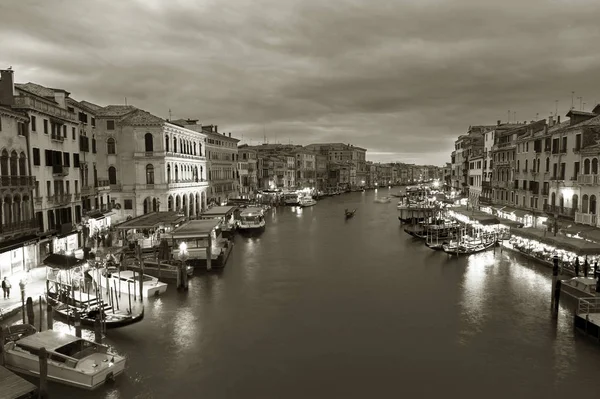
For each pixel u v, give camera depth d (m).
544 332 21.69
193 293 28.91
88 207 42.75
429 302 26.69
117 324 22.20
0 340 17.56
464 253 40.72
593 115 37.78
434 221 57.62
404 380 17.36
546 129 42.94
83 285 26.47
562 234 32.50
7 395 13.58
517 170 50.25
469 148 81.81
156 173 53.75
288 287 30.45
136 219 42.62
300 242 50.41
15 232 28.47
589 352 19.48
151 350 20.08
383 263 38.12
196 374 17.92
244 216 61.19
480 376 17.59
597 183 32.84
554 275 23.61
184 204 60.84
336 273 34.56
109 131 53.03
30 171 31.09
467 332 21.88
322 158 157.00
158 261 31.86
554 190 40.28
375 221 72.38
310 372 18.08
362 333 22.00
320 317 24.34
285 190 116.12
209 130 81.69
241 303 26.81
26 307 21.89
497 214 53.56
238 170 95.25
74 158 39.12
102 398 16.06
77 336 19.12
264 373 18.02
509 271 33.97
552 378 17.36
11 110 28.98
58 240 34.56
